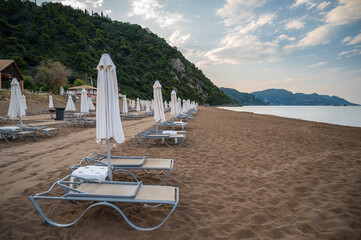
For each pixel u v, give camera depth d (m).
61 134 8.06
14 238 1.91
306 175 3.71
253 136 7.91
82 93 12.95
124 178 3.51
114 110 2.75
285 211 2.51
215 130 9.55
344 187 3.20
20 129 6.79
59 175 3.50
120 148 5.71
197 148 5.78
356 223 2.25
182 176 3.64
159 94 6.62
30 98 22.19
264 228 2.17
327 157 4.91
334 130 10.86
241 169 4.04
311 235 2.06
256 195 2.93
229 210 2.52
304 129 10.79
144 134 6.09
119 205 2.58
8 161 4.31
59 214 2.34
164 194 2.21
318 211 2.50
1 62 28.36
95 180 2.45
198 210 2.51
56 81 38.16
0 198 2.67
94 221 2.22
